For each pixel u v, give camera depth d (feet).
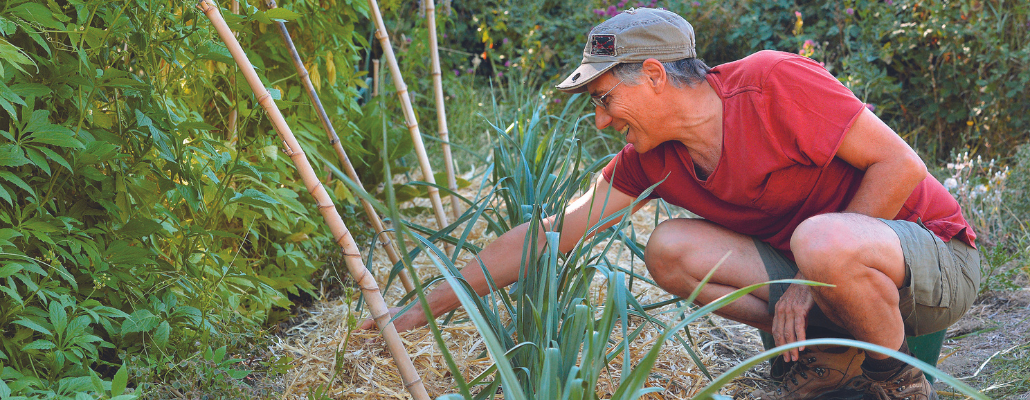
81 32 5.11
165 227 6.39
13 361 5.13
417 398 5.53
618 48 5.70
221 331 6.55
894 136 5.57
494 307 5.68
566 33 18.92
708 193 6.28
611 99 5.88
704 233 6.40
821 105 5.52
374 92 12.87
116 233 5.76
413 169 15.12
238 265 7.13
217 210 6.65
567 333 5.03
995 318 8.56
